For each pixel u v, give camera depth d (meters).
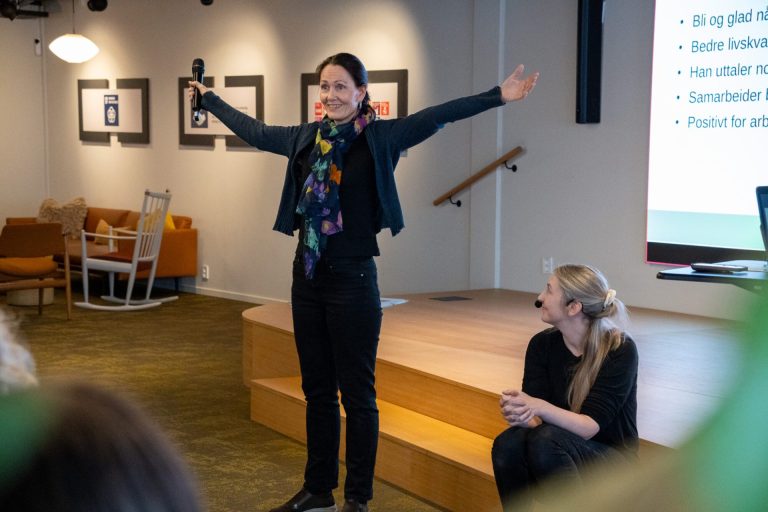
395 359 4.77
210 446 4.74
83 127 11.45
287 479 4.25
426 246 7.98
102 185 11.31
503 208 7.39
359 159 3.36
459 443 4.05
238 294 9.73
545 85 7.02
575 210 6.90
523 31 7.15
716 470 0.39
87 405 0.37
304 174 3.44
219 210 9.88
